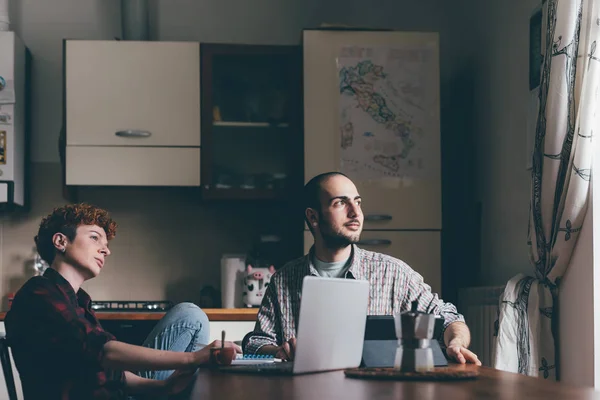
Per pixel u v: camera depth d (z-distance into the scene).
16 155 3.82
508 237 3.61
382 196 3.81
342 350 1.83
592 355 2.71
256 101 3.93
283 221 4.21
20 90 3.91
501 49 3.75
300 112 3.90
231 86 3.93
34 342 2.07
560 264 2.88
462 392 1.36
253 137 3.91
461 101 4.32
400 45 3.88
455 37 4.38
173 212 4.18
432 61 3.88
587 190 2.75
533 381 1.55
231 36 4.29
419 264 3.81
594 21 2.69
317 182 2.54
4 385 3.41
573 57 2.77
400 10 4.37
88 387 2.10
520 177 3.47
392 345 1.93
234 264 3.89
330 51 3.86
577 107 2.78
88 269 2.26
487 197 3.92
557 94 2.79
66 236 2.25
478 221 4.03
